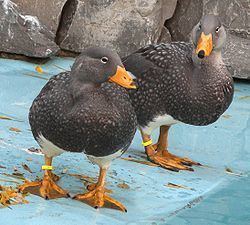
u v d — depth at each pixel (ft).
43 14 30.99
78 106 15.47
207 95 19.03
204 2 31.76
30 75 27.81
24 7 30.86
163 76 19.16
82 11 31.19
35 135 16.47
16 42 29.17
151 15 31.19
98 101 15.52
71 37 31.35
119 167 19.72
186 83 18.99
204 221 17.19
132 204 17.51
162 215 17.16
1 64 28.68
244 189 19.45
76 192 17.52
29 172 18.21
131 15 31.09
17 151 19.56
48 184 17.11
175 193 18.61
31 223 15.62
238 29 31.37
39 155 19.48
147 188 18.61
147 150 20.49
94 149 15.85
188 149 22.31
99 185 17.10
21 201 16.49
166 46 19.60
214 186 19.45
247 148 22.81
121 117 15.65
